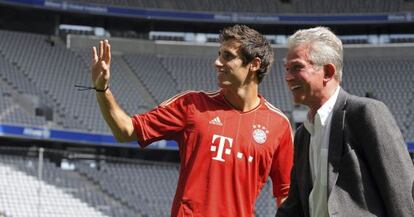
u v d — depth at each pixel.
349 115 2.95
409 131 27.52
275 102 29.94
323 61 3.01
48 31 32.69
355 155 2.88
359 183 2.83
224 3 34.25
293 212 3.38
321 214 3.04
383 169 2.78
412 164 2.85
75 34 32.84
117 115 3.84
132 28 33.81
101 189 25.52
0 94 27.12
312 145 3.14
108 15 32.22
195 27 34.00
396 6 33.78
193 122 4.03
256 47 4.03
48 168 25.80
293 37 3.11
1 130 24.83
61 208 23.58
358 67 32.66
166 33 33.94
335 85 3.08
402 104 29.58
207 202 3.94
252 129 4.07
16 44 31.02
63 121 26.97
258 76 4.13
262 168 4.10
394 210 2.74
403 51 33.19
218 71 4.07
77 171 26.33
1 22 32.16
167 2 33.81
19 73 28.97
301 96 3.07
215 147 3.99
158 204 25.50
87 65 31.36
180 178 4.07
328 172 2.92
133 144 27.23
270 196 25.16
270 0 34.59
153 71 32.03
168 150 28.72
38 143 26.80
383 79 31.50
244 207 4.01
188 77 31.92
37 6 30.88
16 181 24.16
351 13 33.00
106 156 28.09
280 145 4.18
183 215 3.95
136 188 26.16
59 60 30.98
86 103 28.58
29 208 22.89
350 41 33.91
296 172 3.34
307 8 34.28
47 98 27.97
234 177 3.98
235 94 4.06
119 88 30.14
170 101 4.10
